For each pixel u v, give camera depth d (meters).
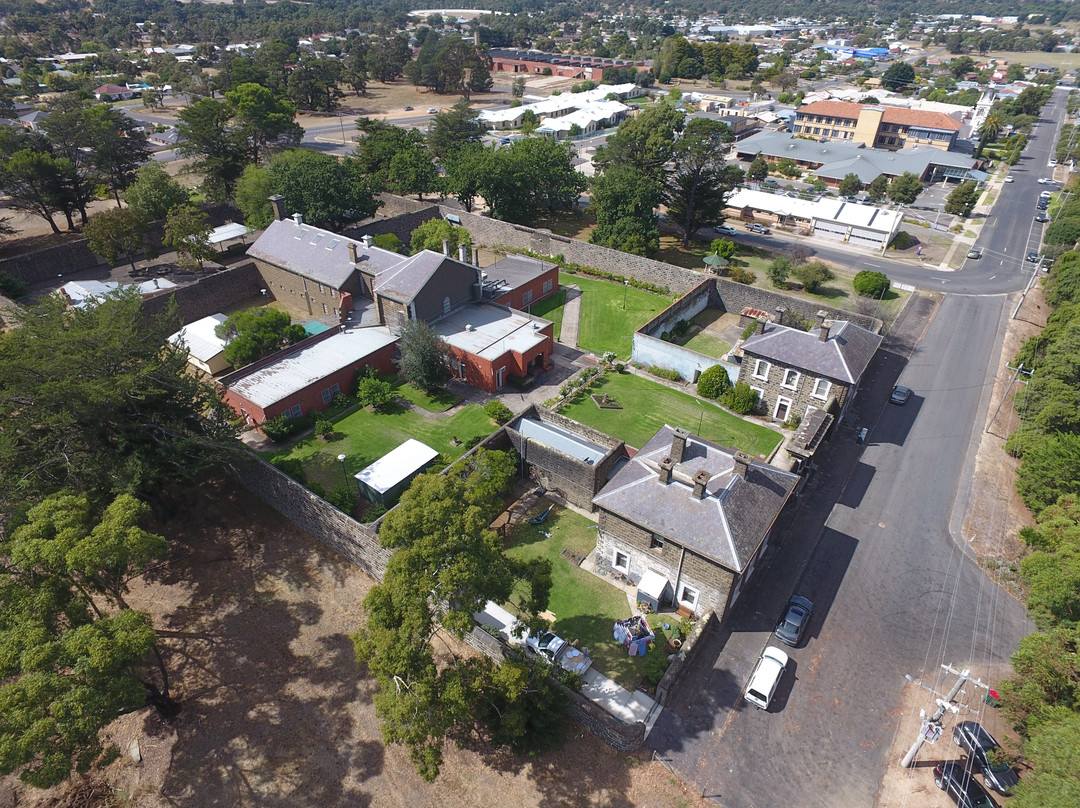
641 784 28.36
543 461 43.59
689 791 28.14
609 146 92.00
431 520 26.45
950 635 35.31
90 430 36.16
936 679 33.00
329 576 38.38
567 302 73.12
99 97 170.12
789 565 39.56
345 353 56.22
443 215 93.00
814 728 30.61
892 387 58.06
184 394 40.06
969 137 144.00
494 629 33.91
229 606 36.53
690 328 68.00
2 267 70.56
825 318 53.41
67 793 28.44
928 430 52.25
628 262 77.56
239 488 44.66
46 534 28.22
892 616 36.34
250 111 98.44
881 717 31.16
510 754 29.39
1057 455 41.97
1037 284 80.00
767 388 52.84
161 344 40.91
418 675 25.31
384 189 100.62
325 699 31.89
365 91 198.25
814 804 27.70
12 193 79.75
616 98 186.75
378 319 61.03
